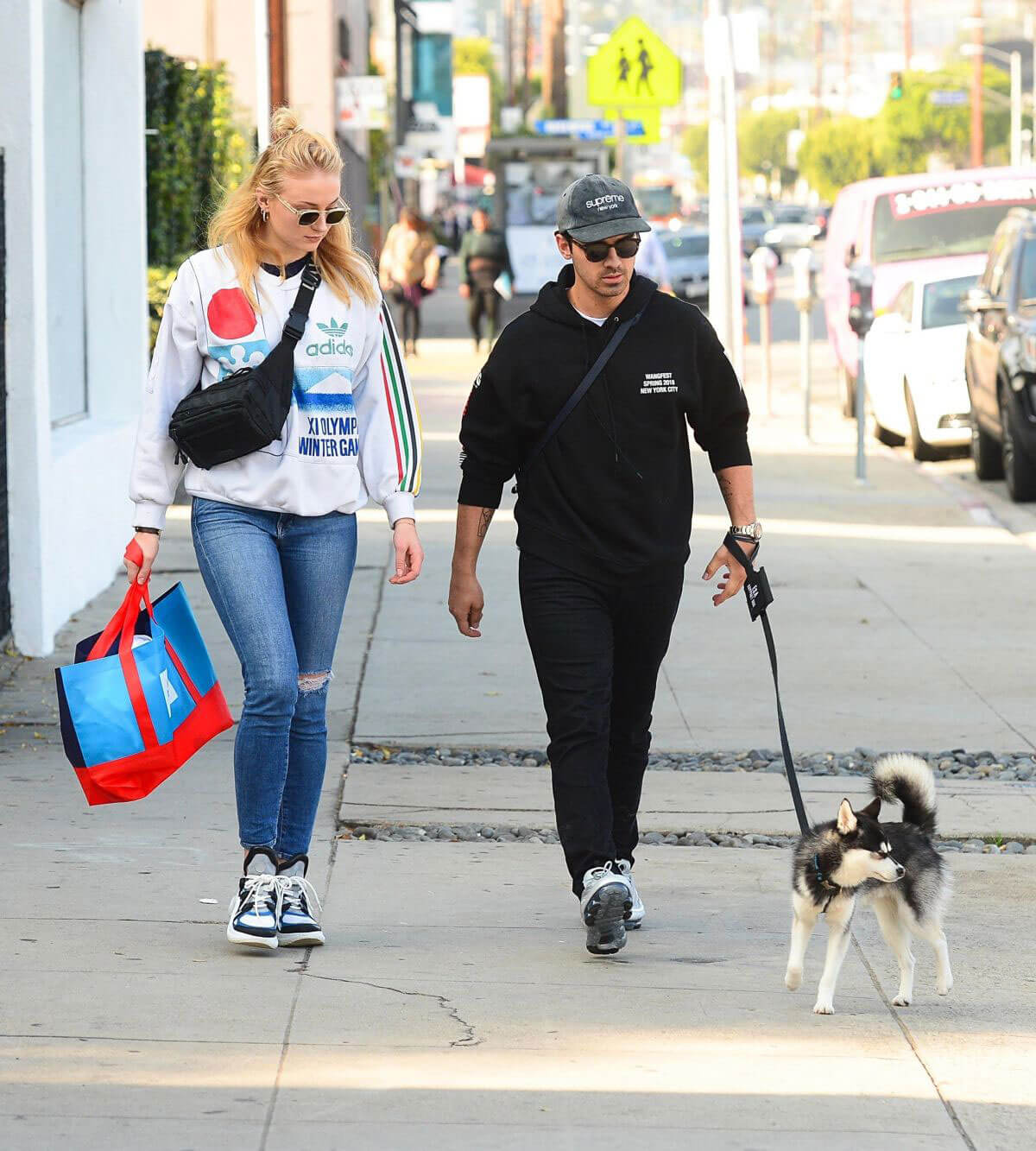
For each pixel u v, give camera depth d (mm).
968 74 183750
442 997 8422
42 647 16047
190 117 28266
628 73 40000
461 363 45812
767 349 37938
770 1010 8398
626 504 9016
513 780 12891
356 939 9320
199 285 8617
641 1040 7945
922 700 15430
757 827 11844
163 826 11336
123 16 20828
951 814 12203
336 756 13375
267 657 8633
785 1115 7184
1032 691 15805
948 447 32250
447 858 10992
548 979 8742
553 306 8984
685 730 14406
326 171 8508
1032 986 8852
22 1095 7172
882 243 36281
